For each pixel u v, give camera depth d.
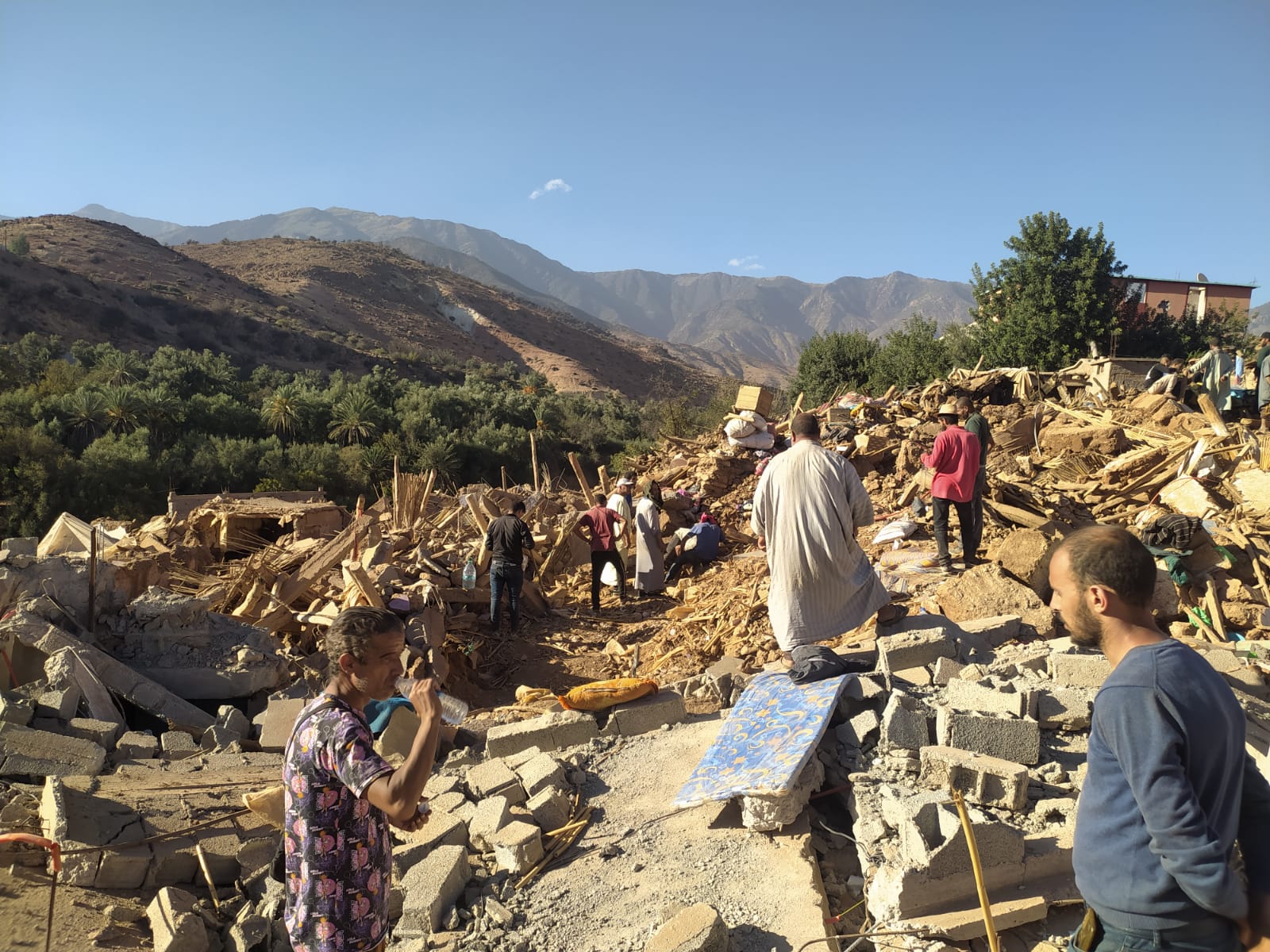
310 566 10.77
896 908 3.46
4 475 43.38
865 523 5.40
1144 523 9.87
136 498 46.78
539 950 3.78
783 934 3.62
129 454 47.94
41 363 75.12
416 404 72.94
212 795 5.11
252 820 4.96
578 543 14.47
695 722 5.71
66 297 103.19
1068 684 4.95
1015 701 4.50
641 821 4.66
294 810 2.60
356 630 2.67
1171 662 2.03
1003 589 7.00
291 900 2.62
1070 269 33.75
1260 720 5.13
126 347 100.94
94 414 55.62
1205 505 9.70
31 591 7.34
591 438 76.31
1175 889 2.00
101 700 6.43
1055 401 17.03
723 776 4.47
